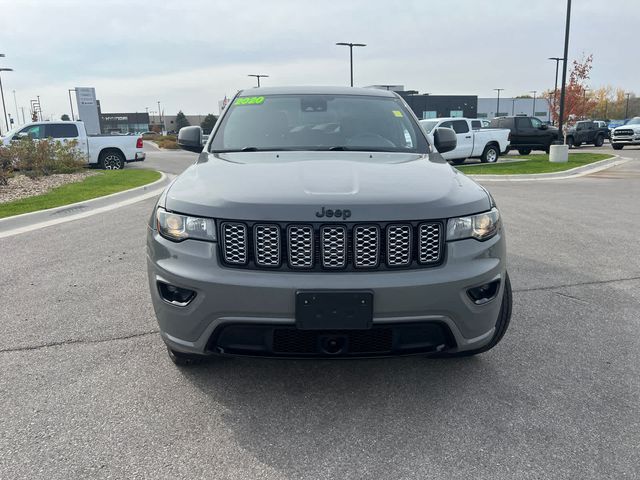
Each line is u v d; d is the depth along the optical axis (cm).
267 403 281
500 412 271
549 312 411
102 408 276
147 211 876
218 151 363
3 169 1282
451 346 265
